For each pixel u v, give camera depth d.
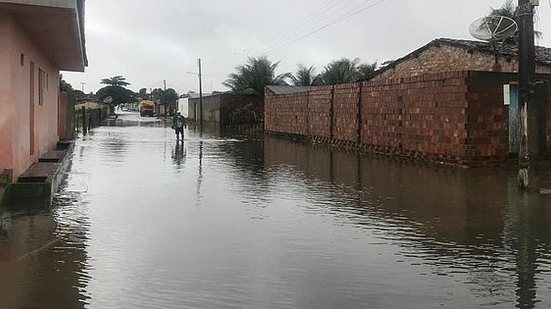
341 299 5.31
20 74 11.36
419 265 6.42
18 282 5.73
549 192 11.44
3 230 7.98
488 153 16.28
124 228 8.20
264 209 9.81
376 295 5.42
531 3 11.32
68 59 19.22
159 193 11.52
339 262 6.54
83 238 7.57
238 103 51.06
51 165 13.67
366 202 10.55
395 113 20.11
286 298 5.33
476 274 6.09
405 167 16.48
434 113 17.52
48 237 7.59
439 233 8.00
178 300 5.26
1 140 10.27
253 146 26.11
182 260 6.57
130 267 6.28
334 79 52.34
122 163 17.56
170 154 21.22
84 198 10.78
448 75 16.72
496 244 7.37
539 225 8.47
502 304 5.18
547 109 17.05
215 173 15.13
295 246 7.26
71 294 5.40
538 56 20.92
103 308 5.05
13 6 9.75
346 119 24.70
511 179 13.56
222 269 6.23
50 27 11.98
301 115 31.17
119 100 123.06
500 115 16.33
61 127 27.30
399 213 9.45
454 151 16.59
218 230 8.14
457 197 11.03
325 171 15.66
